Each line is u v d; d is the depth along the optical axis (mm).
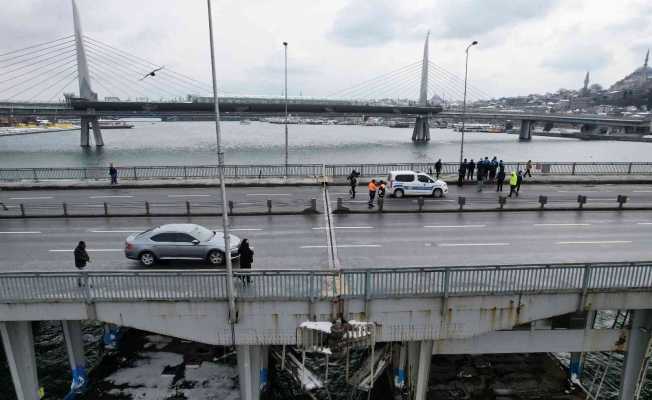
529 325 18312
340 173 44469
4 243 22922
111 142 131250
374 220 27453
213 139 146250
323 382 21094
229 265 15406
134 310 16109
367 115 121375
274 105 100312
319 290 16078
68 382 20797
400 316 16453
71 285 15766
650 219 27906
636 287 16578
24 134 182375
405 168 45719
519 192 34875
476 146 119188
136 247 19219
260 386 20328
